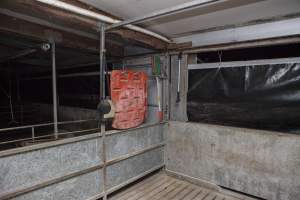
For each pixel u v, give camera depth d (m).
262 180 2.41
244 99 2.58
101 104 2.26
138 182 2.97
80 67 4.98
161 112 3.28
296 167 2.19
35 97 6.74
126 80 2.55
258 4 1.86
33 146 1.77
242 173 2.55
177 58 3.17
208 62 3.06
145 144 2.92
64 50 3.52
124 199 2.53
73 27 2.52
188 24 2.44
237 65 2.62
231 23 2.38
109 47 3.50
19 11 1.95
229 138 2.63
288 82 2.28
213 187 2.79
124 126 2.56
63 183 2.02
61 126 5.01
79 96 5.05
